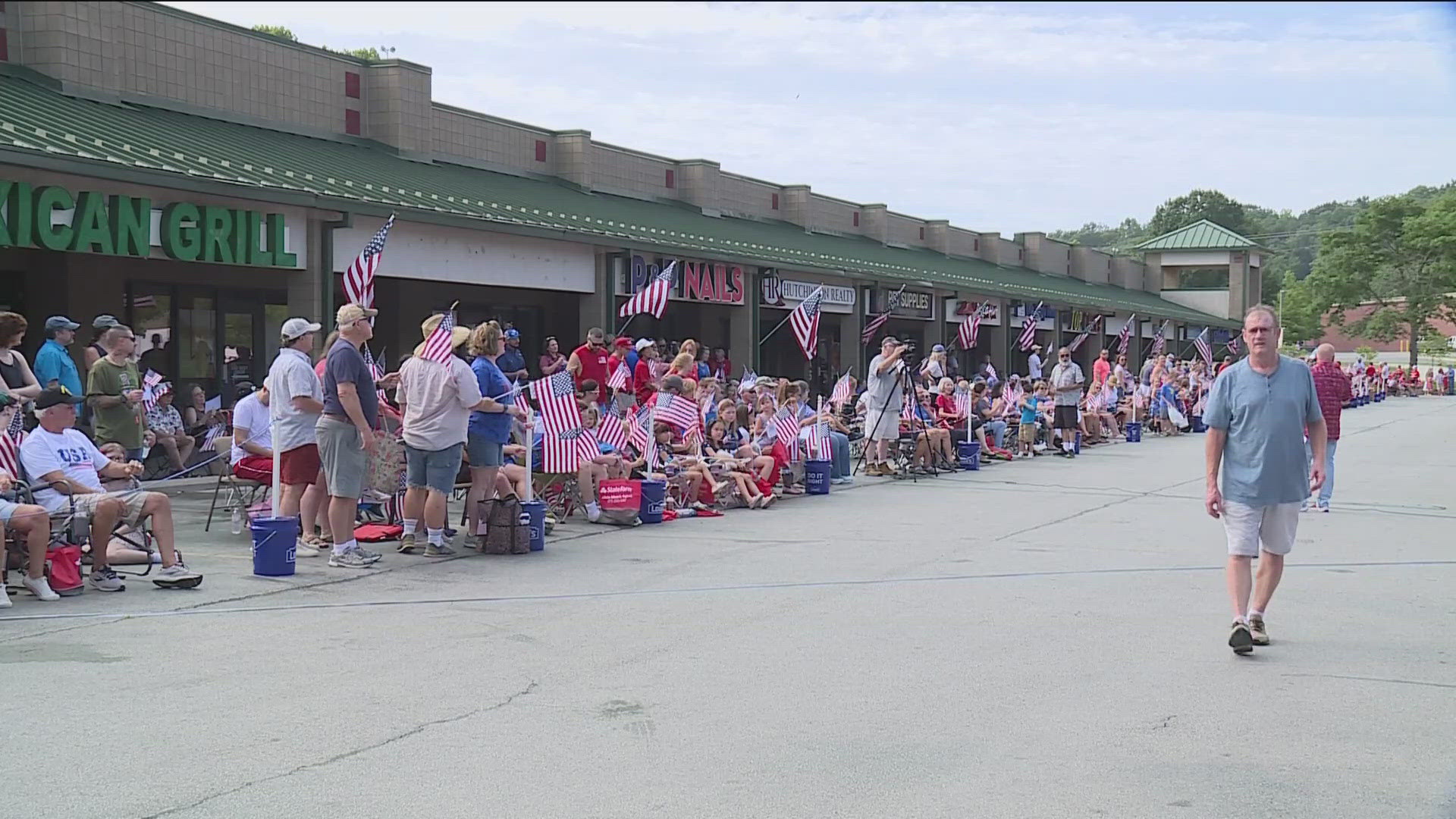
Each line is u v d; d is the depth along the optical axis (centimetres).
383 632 771
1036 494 1655
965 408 2095
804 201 3578
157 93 1830
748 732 579
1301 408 739
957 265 4250
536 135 2664
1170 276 6391
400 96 2227
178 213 1457
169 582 886
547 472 1277
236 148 1731
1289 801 497
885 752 552
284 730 573
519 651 730
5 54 1661
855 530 1273
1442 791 509
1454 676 688
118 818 464
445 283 2244
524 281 2036
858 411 2128
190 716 591
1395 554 1139
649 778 517
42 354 1205
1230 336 6144
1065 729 588
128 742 552
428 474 1052
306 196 1581
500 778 514
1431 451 2577
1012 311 4034
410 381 1047
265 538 941
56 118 1506
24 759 527
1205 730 588
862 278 3045
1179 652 739
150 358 1802
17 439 912
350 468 989
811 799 495
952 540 1207
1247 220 12625
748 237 2894
